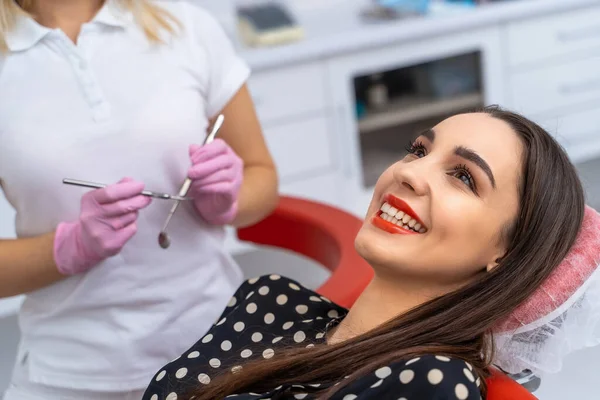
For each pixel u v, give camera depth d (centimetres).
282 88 293
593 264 100
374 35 298
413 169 102
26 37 128
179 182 136
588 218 104
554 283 98
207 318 141
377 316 107
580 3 327
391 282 106
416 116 329
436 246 100
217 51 144
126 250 133
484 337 99
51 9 132
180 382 112
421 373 90
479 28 316
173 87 136
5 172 129
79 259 127
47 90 129
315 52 292
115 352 135
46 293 134
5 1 128
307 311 118
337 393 94
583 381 121
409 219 103
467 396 88
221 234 146
